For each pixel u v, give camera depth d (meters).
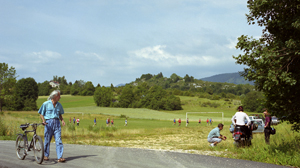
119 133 24.77
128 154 7.62
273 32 8.45
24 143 6.73
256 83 7.99
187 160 6.65
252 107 126.69
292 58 7.11
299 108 8.26
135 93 166.00
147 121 69.25
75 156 7.29
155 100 156.00
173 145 14.28
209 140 10.98
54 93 6.61
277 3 7.39
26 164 6.16
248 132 10.02
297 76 7.25
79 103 169.38
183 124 60.94
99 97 157.62
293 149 8.05
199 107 163.25
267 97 8.65
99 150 8.55
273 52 6.97
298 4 7.31
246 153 8.04
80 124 50.47
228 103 168.62
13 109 116.81
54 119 6.56
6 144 10.16
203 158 6.93
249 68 7.68
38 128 21.53
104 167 5.79
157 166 5.91
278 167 6.04
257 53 7.16
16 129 16.91
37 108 125.00
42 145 6.18
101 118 78.88
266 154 7.64
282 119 9.04
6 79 69.31
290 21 7.52
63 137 20.12
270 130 10.05
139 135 24.17
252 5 7.99
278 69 7.00
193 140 18.56
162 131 28.98
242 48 7.52
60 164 6.15
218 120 79.50
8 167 5.80
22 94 120.50
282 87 7.45
